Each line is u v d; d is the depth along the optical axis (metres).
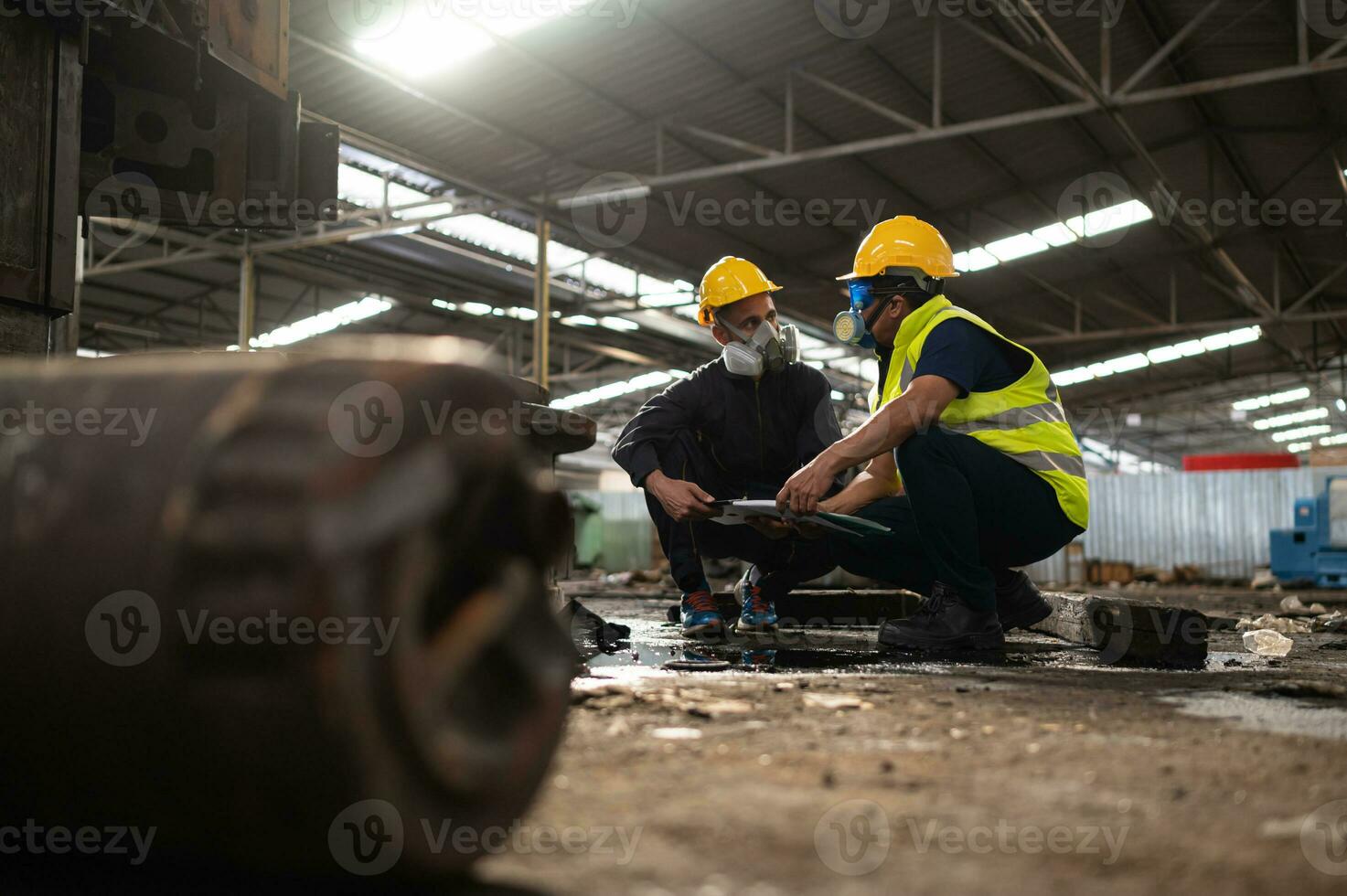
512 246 15.31
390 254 15.04
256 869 0.96
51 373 1.08
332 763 0.87
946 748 1.59
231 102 3.91
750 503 3.10
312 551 0.87
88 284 16.11
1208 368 26.70
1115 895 0.95
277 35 3.96
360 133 11.44
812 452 3.66
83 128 3.57
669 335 20.19
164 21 3.24
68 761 0.94
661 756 1.52
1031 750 1.57
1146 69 10.16
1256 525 21.56
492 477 1.05
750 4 10.04
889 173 14.09
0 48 2.74
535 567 1.12
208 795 0.91
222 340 18.70
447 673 0.98
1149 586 18.77
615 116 11.73
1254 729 1.77
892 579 3.51
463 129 11.62
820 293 17.62
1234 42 11.49
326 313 18.03
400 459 0.96
